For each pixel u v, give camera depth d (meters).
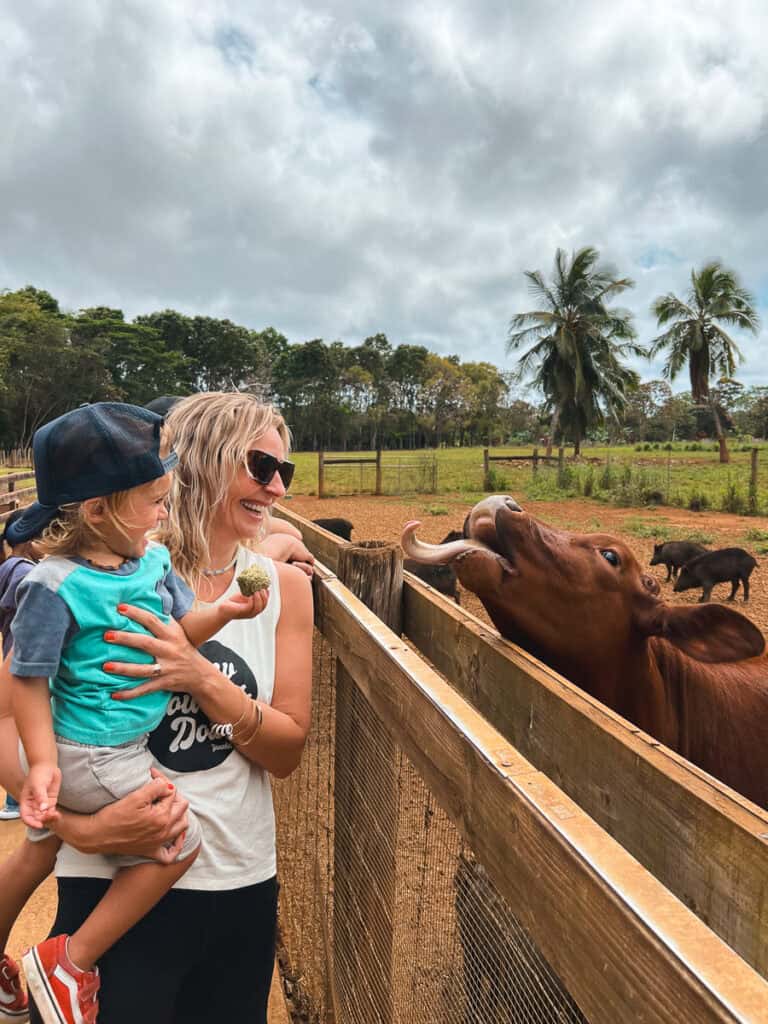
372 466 35.56
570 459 39.56
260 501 1.72
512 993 1.36
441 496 25.88
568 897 0.85
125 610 1.36
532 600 2.57
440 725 1.30
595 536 2.72
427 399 99.19
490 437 98.94
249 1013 1.56
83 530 1.37
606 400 39.69
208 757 1.51
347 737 2.12
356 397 102.69
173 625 1.45
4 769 1.45
